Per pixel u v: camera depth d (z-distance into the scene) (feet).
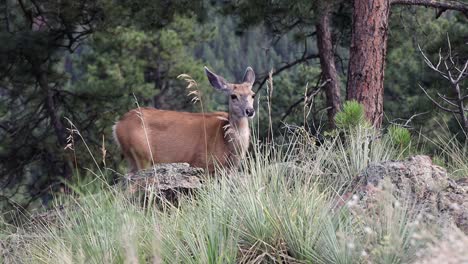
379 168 26.45
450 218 22.63
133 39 102.78
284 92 94.22
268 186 25.34
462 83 62.69
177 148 44.04
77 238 25.25
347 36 73.67
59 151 77.56
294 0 54.19
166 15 62.59
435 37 74.02
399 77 88.63
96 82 84.69
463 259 17.97
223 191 25.63
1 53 74.79
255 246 22.82
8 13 79.61
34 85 83.25
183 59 124.26
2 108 80.12
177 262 21.94
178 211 25.22
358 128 34.24
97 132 80.48
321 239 22.17
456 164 34.14
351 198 24.73
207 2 65.21
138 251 22.40
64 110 83.15
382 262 20.30
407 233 21.39
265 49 72.28
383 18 47.57
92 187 31.89
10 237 30.14
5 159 80.69
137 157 44.57
